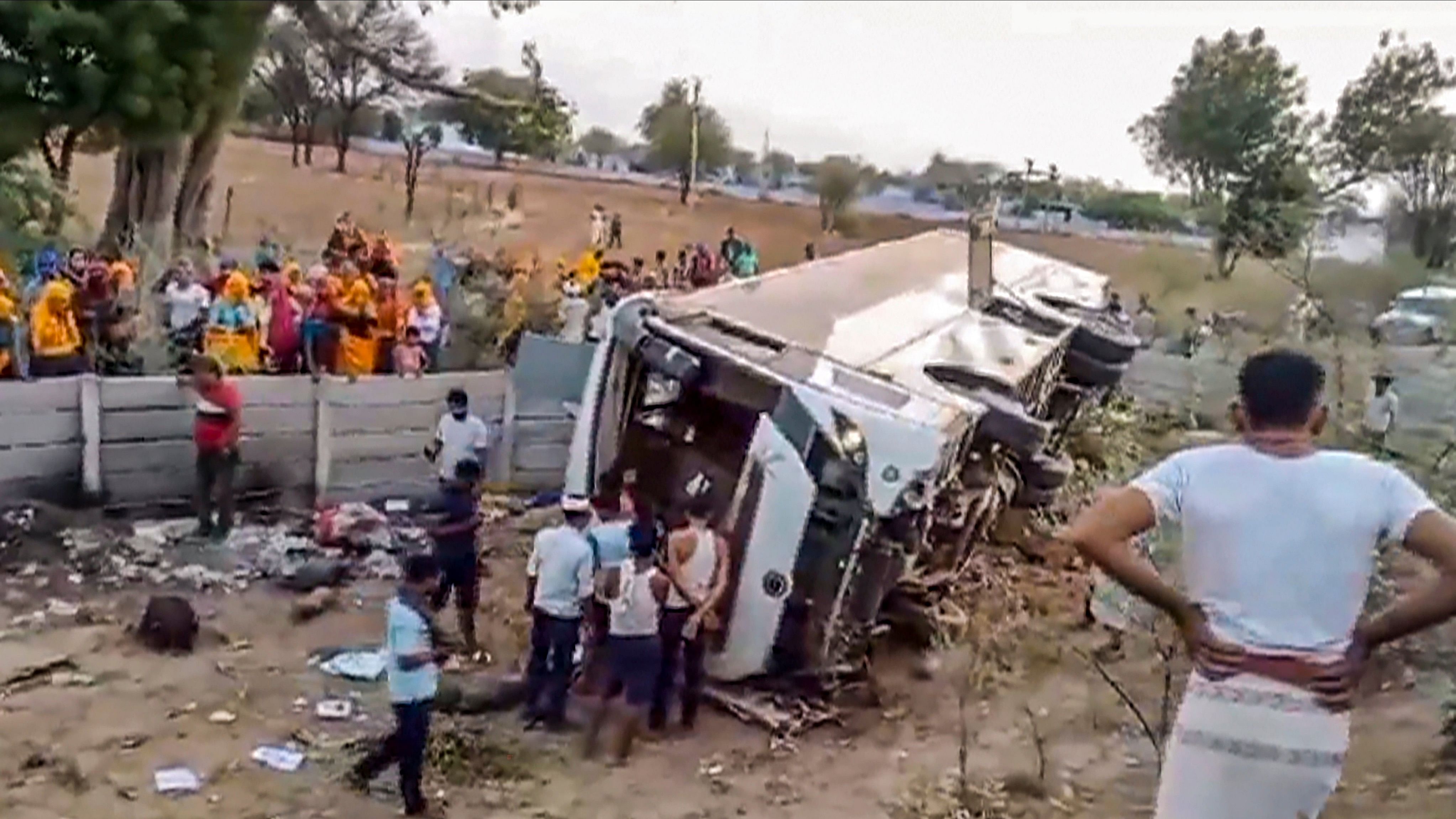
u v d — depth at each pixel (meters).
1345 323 22.20
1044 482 14.39
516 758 9.13
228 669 10.25
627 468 11.02
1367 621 3.07
